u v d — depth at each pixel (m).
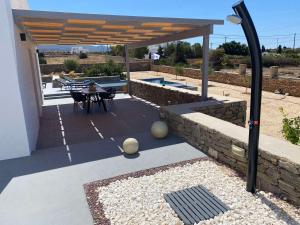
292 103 10.67
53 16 4.59
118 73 18.89
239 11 2.49
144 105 9.34
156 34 7.70
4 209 2.79
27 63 5.67
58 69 23.42
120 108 8.90
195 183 3.22
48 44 10.41
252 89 2.71
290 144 3.11
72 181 3.36
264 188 3.04
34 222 2.56
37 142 5.46
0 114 4.02
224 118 6.22
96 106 9.33
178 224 2.46
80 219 2.59
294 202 2.67
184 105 5.90
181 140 4.88
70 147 4.62
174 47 30.33
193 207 2.68
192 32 6.61
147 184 3.22
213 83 17.58
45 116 7.91
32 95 5.93
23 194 3.07
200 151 4.31
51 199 2.96
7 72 3.95
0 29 3.82
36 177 3.50
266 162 2.96
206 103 6.08
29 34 6.89
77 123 6.96
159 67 26.12
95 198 2.94
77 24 5.53
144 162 3.90
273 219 2.45
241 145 3.37
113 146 4.62
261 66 2.62
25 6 8.18
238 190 3.02
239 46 31.14
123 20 5.09
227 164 3.73
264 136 3.44
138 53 32.72
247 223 2.41
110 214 2.64
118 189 3.12
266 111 9.33
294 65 22.44
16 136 4.16
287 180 2.71
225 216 2.52
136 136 5.20
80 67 23.38
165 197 2.90
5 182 3.38
